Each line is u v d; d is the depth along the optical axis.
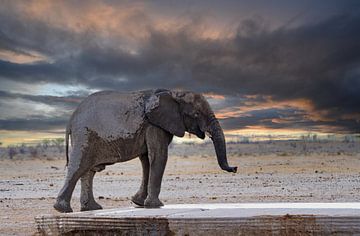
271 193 21.75
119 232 10.46
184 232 10.12
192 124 12.53
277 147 59.22
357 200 18.58
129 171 36.72
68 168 12.31
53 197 21.97
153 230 10.25
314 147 57.34
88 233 10.72
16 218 16.12
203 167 38.09
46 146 57.97
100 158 12.41
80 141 12.33
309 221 9.81
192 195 21.45
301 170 33.41
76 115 12.55
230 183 26.17
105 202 19.77
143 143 12.45
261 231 9.90
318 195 20.59
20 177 32.12
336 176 28.88
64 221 10.93
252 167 36.81
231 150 56.16
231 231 9.96
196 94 12.55
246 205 12.25
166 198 20.38
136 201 12.91
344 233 9.70
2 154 52.72
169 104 12.41
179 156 52.38
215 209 11.27
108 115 12.34
